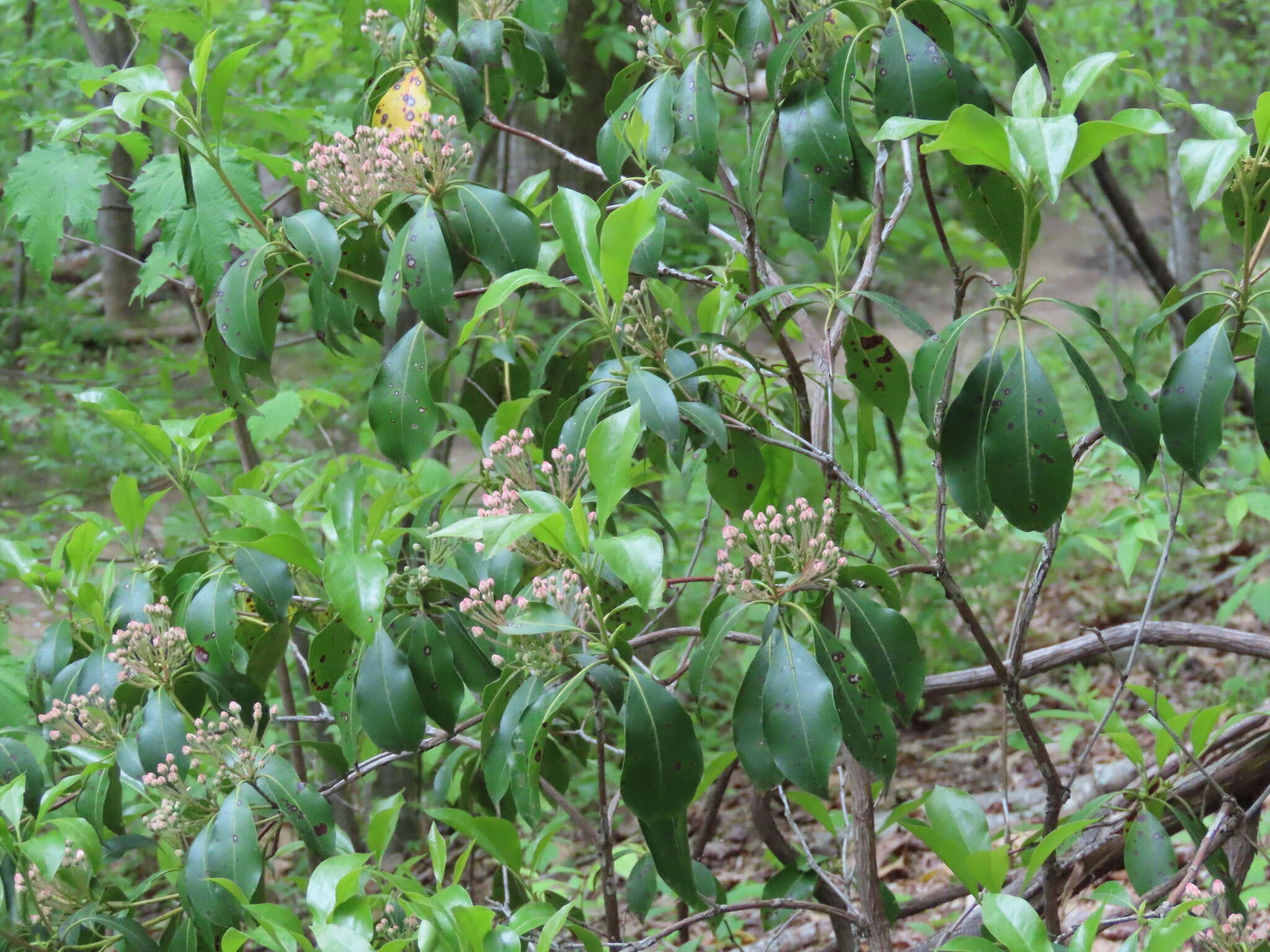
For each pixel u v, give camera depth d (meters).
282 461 4.74
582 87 4.90
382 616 1.77
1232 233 1.52
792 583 1.51
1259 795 2.13
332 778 3.26
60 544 2.10
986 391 1.39
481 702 1.72
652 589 1.35
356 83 4.47
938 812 1.65
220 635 1.83
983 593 5.91
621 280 1.56
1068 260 15.42
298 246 1.76
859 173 1.69
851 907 2.00
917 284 11.52
